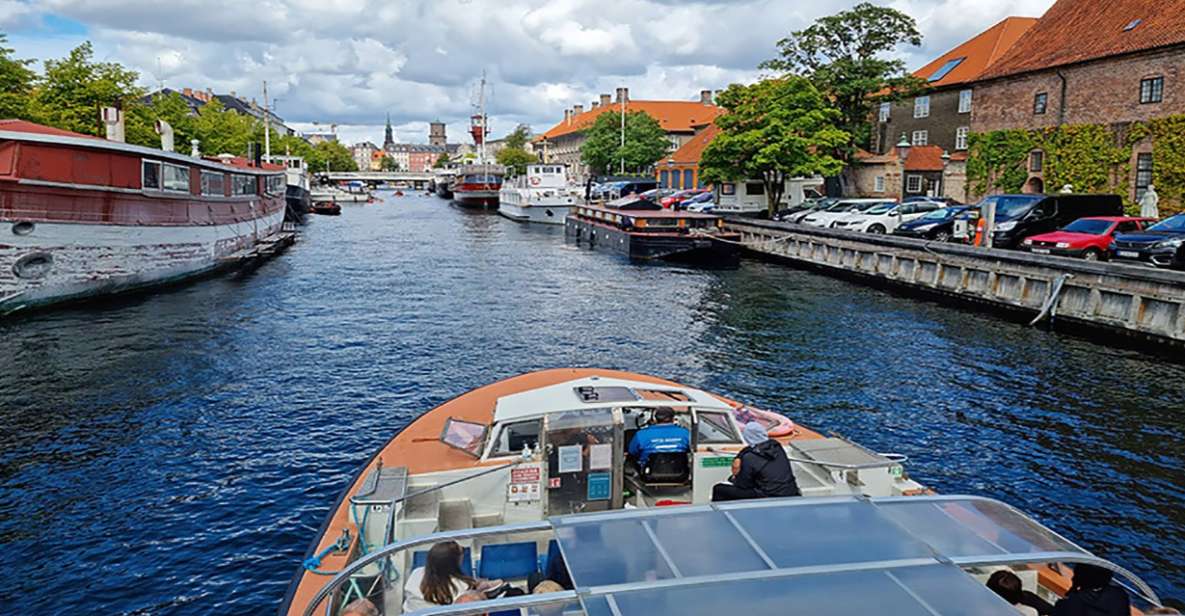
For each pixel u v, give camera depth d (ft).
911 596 14.51
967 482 36.58
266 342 62.80
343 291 89.71
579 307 81.10
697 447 25.64
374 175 534.78
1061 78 131.03
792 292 92.02
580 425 23.99
